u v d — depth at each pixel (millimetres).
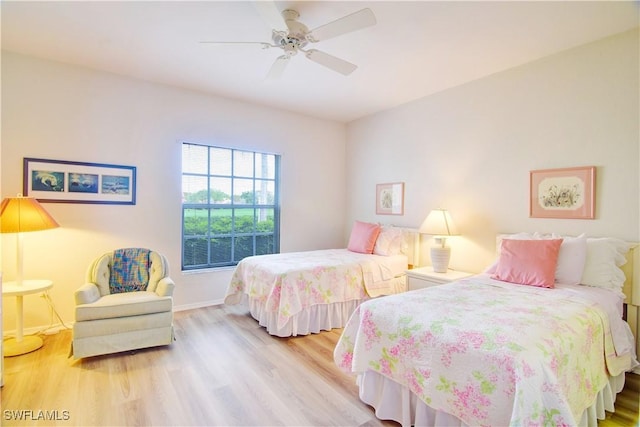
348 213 5012
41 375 2219
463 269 3463
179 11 2188
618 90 2449
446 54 2785
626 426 1747
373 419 1813
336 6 2119
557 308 1816
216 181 4000
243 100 4035
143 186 3428
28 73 2863
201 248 3914
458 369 1437
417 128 3963
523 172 2990
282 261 3406
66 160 3033
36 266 2926
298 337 2969
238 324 3260
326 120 4852
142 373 2268
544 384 1282
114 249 3275
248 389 2088
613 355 1882
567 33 2436
